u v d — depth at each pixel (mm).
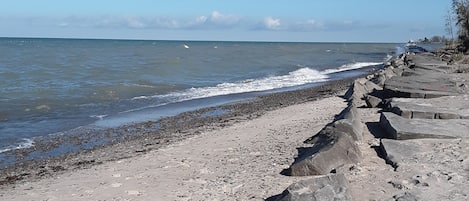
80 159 10969
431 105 11734
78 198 7598
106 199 7414
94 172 9336
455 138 8805
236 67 41344
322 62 52125
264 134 11711
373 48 109562
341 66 45688
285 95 22203
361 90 16938
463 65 24109
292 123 12969
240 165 8773
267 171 8117
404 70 20906
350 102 15086
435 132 8992
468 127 9484
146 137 13383
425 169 7246
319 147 8164
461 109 11180
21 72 30844
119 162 10016
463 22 38500
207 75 33750
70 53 57469
